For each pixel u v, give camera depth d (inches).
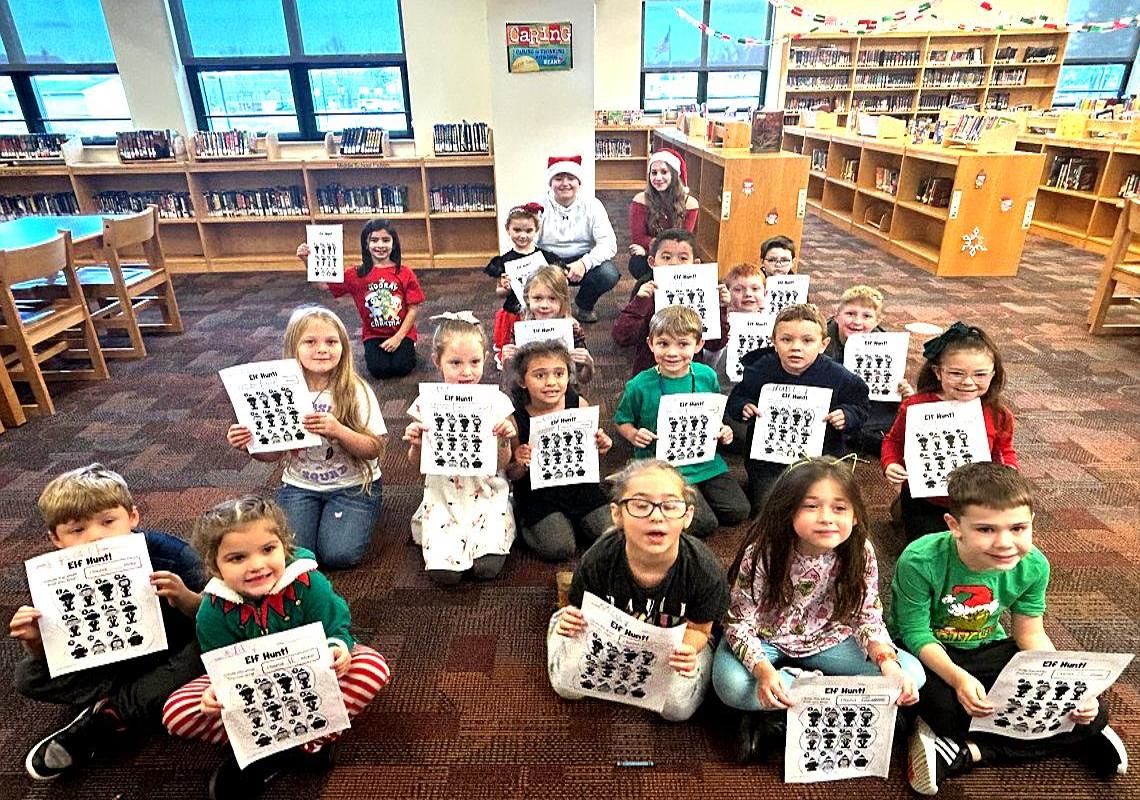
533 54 192.4
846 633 55.8
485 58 231.6
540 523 78.7
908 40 347.6
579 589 56.0
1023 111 260.1
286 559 51.7
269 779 53.4
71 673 55.4
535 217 135.3
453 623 69.7
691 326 81.7
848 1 338.6
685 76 361.1
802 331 82.9
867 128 265.7
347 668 53.5
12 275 109.7
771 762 54.6
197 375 134.8
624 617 50.1
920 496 72.8
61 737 53.4
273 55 257.4
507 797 52.3
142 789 53.1
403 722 58.7
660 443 80.8
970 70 351.6
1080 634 67.1
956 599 54.5
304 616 52.7
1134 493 90.4
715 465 86.0
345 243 227.9
